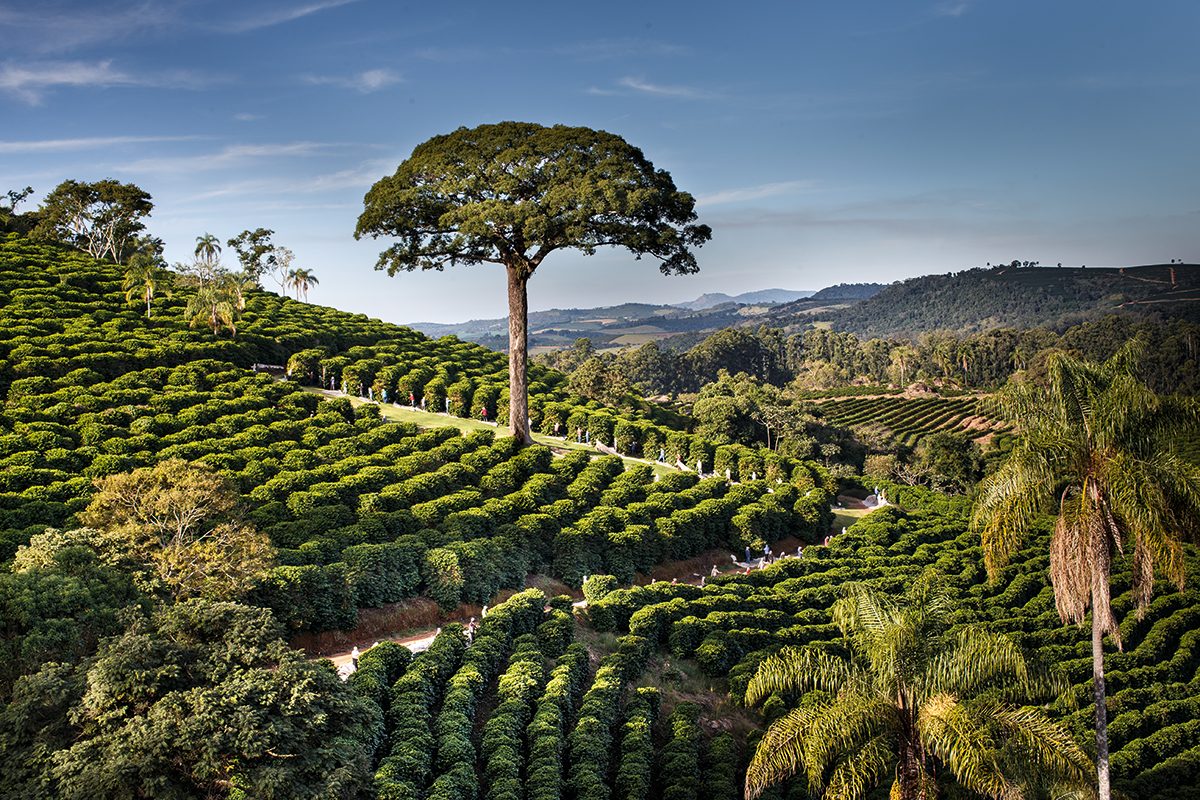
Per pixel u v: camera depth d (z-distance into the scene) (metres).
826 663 24.33
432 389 82.50
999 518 26.34
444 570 44.94
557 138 60.31
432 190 60.88
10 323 75.50
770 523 64.75
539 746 31.66
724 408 94.06
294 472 54.31
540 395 87.69
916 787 22.67
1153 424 25.19
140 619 25.56
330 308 114.69
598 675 38.50
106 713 21.86
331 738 24.17
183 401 66.88
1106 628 25.44
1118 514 25.36
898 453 106.75
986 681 23.27
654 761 34.22
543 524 54.31
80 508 44.50
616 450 79.44
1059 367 26.00
